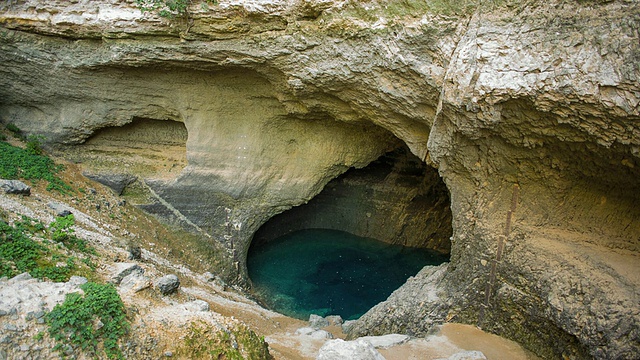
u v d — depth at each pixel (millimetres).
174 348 6977
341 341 7090
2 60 13031
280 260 16516
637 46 6320
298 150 13648
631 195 7773
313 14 10000
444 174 9836
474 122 8125
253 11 10336
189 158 13570
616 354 6859
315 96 11336
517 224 8969
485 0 7789
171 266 12297
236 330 7914
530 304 8453
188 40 11352
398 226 17047
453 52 8367
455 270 10055
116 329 6711
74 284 7250
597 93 6609
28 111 14328
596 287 7430
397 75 9430
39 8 12062
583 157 7734
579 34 6828
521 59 7281
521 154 8422
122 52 11930
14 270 7352
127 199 14188
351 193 17547
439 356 8695
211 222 14164
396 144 13625
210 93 12875
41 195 11938
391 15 8992
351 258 16625
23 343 6148
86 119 13773
